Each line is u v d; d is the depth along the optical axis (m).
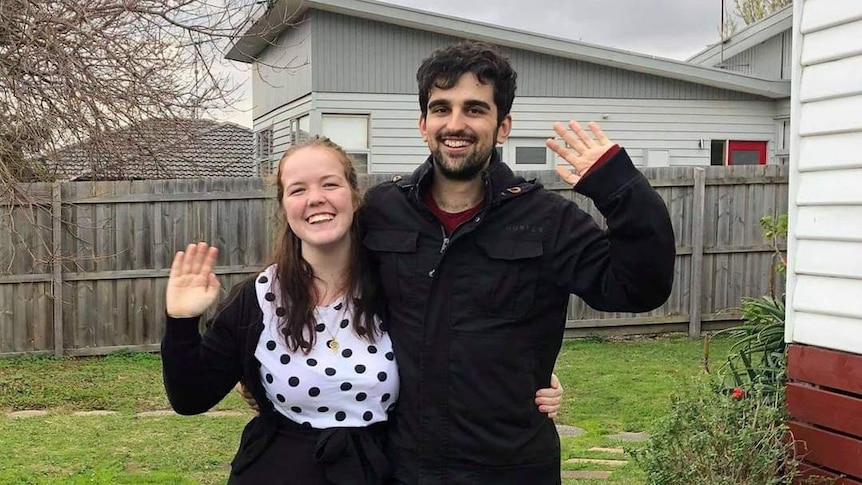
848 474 3.45
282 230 2.53
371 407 2.41
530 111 14.44
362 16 13.52
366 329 2.45
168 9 8.27
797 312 3.70
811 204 3.60
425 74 2.43
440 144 2.38
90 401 7.10
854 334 3.41
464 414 2.34
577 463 5.26
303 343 2.40
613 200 2.18
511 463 2.37
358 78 13.76
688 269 10.05
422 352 2.38
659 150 14.98
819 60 3.54
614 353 9.05
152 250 8.98
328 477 2.36
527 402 2.39
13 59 7.68
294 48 14.84
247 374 2.47
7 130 7.71
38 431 6.08
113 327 8.96
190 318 2.37
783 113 15.20
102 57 7.98
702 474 3.50
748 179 10.02
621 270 2.23
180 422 6.39
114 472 5.02
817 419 3.60
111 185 8.77
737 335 5.35
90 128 7.93
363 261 2.50
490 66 2.37
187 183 9.00
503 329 2.36
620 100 14.77
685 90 15.01
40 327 8.76
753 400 3.79
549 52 14.20
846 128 3.42
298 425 2.43
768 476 3.46
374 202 2.56
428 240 2.43
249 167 18.48
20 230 8.56
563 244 2.38
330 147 2.53
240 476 2.47
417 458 2.37
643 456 3.90
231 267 9.12
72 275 8.77
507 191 2.40
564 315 2.48
